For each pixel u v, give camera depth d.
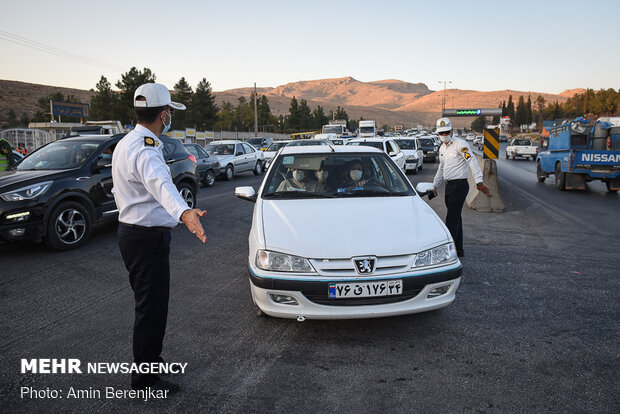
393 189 4.34
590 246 6.22
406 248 3.25
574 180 12.55
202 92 67.88
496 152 9.23
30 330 3.59
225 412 2.49
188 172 8.56
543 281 4.69
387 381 2.79
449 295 3.37
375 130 39.47
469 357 3.08
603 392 2.63
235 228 7.54
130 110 56.19
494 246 6.24
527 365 2.96
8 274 5.04
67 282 4.77
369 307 3.16
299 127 90.94
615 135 12.52
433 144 26.52
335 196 4.12
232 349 3.23
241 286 4.62
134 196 2.50
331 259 3.16
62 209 5.96
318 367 2.97
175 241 6.61
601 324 3.60
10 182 5.70
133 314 3.92
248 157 18.20
